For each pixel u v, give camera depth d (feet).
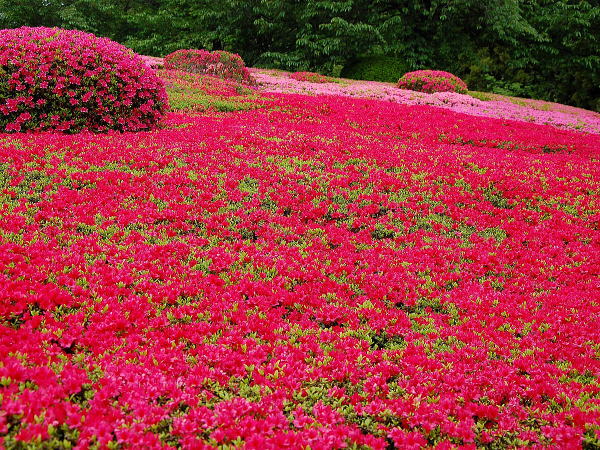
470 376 18.35
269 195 35.12
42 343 16.61
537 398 17.37
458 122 69.36
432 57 147.95
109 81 45.39
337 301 23.52
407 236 31.60
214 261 25.29
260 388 16.31
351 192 37.81
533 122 84.28
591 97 141.49
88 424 13.00
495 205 39.11
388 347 20.75
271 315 21.13
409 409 16.01
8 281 19.49
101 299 20.07
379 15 142.41
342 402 16.62
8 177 31.55
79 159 36.27
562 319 22.91
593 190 41.88
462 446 14.88
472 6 136.87
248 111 66.39
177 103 64.39
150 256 24.53
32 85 41.88
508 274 28.25
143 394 14.79
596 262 29.60
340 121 64.75
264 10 138.00
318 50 134.10
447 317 23.08
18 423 12.82
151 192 32.60
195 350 17.94
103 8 156.76
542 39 139.44
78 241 25.04
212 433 13.70
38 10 152.56
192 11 159.94
